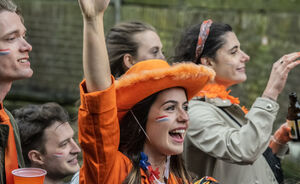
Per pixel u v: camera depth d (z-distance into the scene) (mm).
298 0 15938
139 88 3719
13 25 3822
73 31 17469
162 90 3863
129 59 5473
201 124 5020
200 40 5449
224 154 4828
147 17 16828
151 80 3680
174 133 3939
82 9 3217
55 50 17438
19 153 4234
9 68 3822
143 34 5520
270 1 16078
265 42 15906
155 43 5523
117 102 3781
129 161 3844
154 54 5523
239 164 4824
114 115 3428
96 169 3471
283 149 6051
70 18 17484
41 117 5074
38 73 17297
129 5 16984
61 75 17422
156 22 16719
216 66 5457
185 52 5586
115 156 3555
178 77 3740
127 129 3965
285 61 4980
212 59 5449
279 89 4965
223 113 5270
